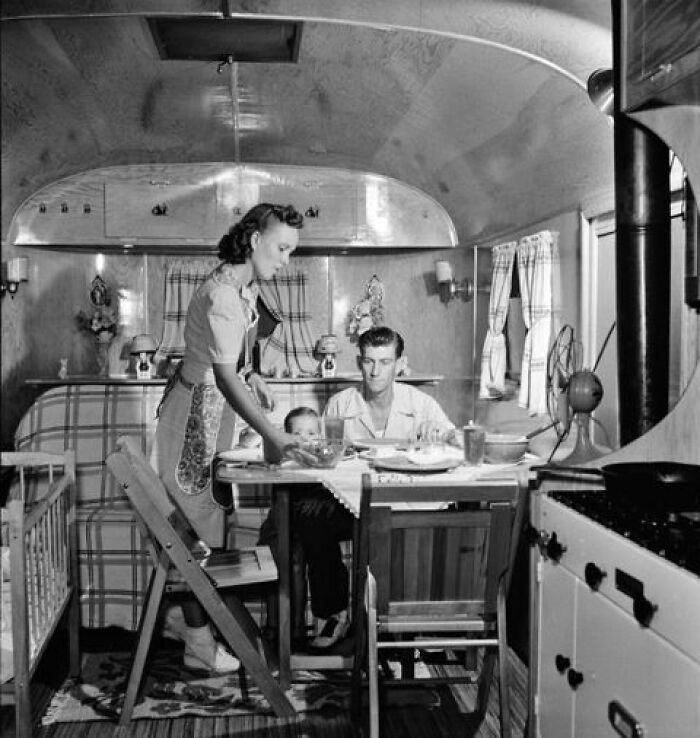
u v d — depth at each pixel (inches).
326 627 125.2
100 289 237.3
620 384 96.7
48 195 219.6
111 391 169.9
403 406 143.0
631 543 63.5
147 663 126.6
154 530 102.6
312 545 124.7
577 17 107.2
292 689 116.3
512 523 86.8
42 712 109.4
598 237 135.2
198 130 188.5
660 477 72.7
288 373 237.1
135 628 134.3
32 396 224.7
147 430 167.6
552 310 151.4
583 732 70.9
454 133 165.5
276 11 118.3
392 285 242.8
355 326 241.8
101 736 102.5
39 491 158.2
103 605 134.4
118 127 182.5
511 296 176.9
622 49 86.5
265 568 113.0
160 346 239.0
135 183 221.8
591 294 136.8
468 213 204.8
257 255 117.6
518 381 173.8
